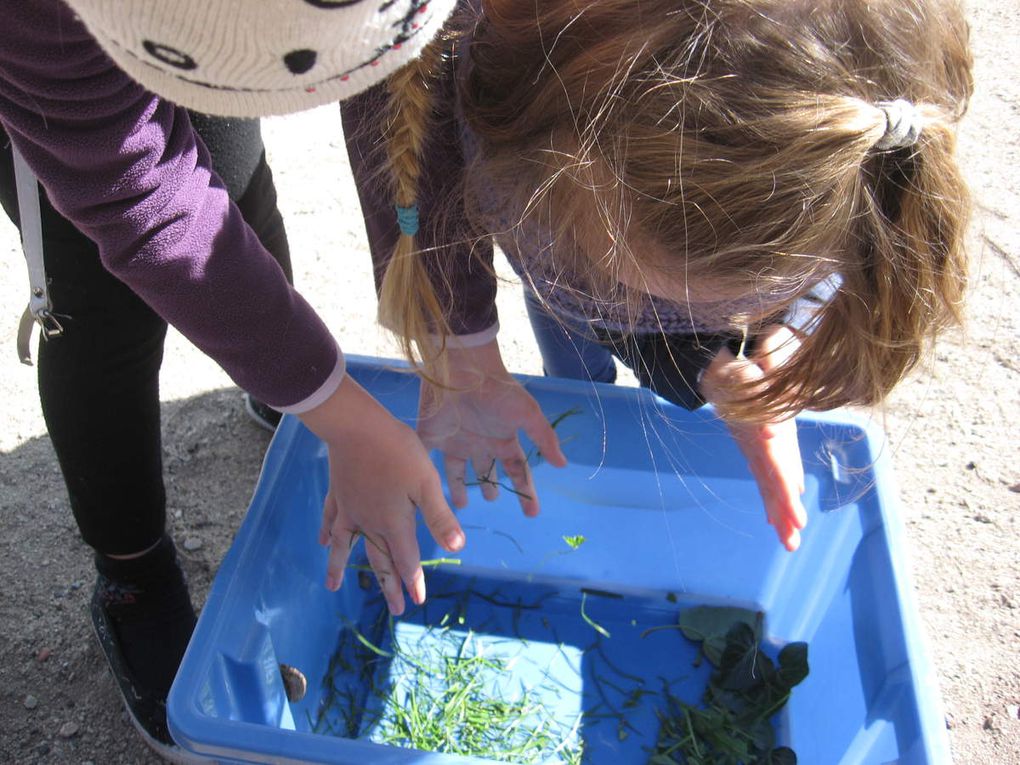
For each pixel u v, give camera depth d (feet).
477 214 2.80
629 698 4.14
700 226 2.18
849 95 2.11
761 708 3.95
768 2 2.07
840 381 2.69
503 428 3.59
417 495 2.86
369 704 4.10
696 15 2.11
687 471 3.96
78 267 2.88
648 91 2.14
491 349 3.41
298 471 3.65
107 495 3.42
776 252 2.19
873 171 2.27
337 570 3.11
